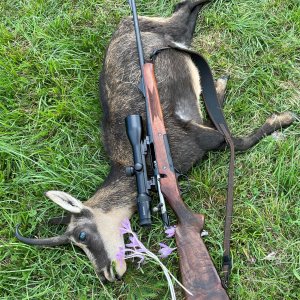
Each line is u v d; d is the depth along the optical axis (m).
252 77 1.42
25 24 1.58
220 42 1.48
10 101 1.49
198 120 1.32
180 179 1.32
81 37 1.55
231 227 1.26
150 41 1.35
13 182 1.38
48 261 1.29
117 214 1.25
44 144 1.43
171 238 1.27
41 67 1.52
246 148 1.32
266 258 1.22
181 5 1.47
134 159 1.15
